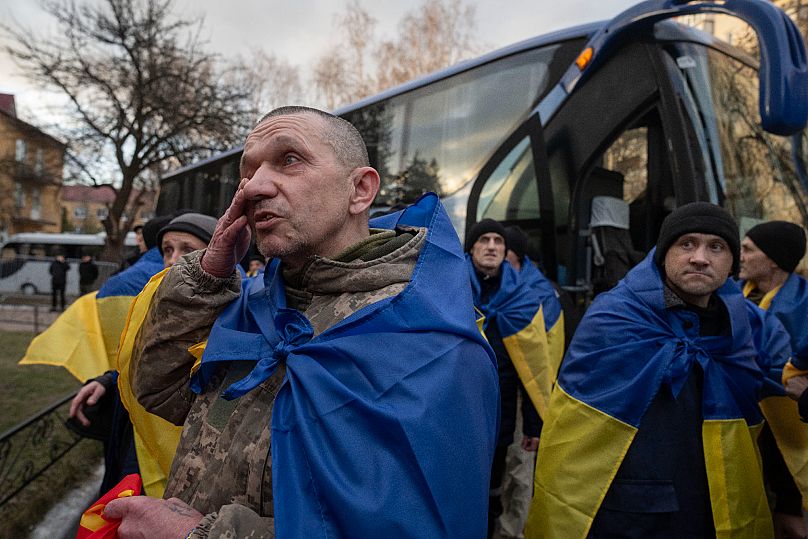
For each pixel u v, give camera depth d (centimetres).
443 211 123
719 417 179
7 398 599
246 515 95
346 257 110
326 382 98
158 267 266
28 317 1448
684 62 382
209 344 117
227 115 1911
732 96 408
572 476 186
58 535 312
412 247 112
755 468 180
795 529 213
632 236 427
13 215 3528
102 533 110
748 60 440
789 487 213
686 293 186
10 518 319
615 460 180
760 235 272
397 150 546
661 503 174
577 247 406
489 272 329
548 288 353
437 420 96
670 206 405
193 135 2023
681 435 180
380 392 97
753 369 185
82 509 346
